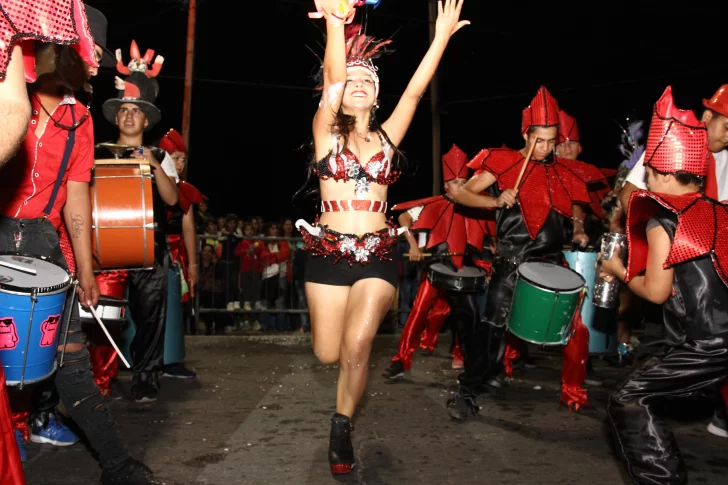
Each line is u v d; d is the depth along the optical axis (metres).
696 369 2.65
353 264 3.36
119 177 4.15
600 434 4.21
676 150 2.80
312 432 4.21
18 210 2.87
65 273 2.75
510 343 5.68
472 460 3.72
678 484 2.62
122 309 4.22
